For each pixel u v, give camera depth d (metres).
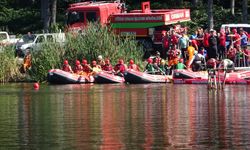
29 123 34.44
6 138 30.86
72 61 56.06
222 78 51.22
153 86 51.19
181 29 58.84
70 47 56.19
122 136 30.95
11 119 35.81
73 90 49.44
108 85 52.66
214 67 50.06
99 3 64.44
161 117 35.75
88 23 58.47
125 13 62.09
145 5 62.56
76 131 32.22
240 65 53.47
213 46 54.19
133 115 36.53
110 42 56.09
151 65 54.53
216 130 31.95
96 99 43.66
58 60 56.19
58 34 57.41
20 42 63.69
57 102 42.50
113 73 54.59
